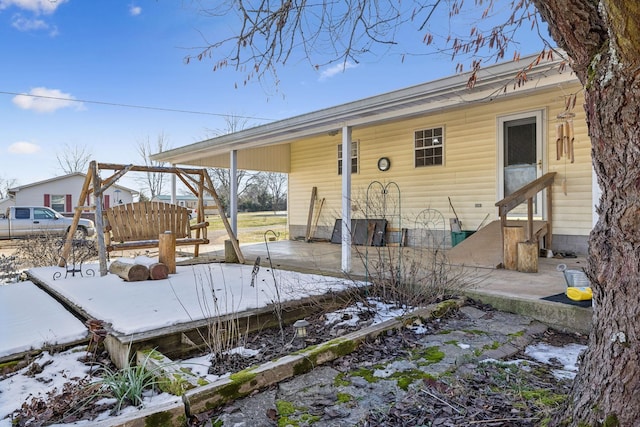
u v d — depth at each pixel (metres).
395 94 4.90
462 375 2.43
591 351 1.53
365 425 1.87
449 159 7.68
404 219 8.40
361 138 9.19
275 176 30.73
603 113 1.27
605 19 1.13
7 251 10.95
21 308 3.77
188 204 29.94
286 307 3.73
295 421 1.90
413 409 2.01
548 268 5.35
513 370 2.51
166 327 2.97
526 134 6.63
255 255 7.64
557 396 2.12
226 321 3.25
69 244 5.97
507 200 5.43
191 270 5.76
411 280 4.14
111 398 2.19
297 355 2.54
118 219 5.91
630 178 1.25
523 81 3.49
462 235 7.15
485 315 3.74
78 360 2.81
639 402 1.32
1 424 1.96
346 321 3.53
